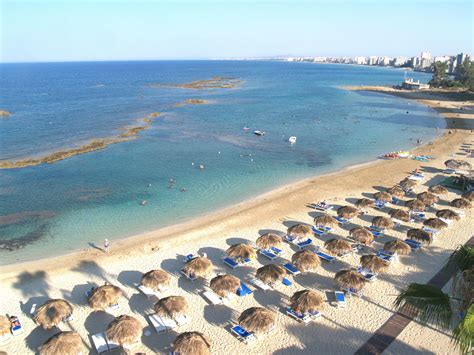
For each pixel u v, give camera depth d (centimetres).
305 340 2091
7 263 2942
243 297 2472
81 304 2436
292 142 6788
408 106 11294
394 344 2042
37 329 2209
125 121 8775
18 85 19300
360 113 9994
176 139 7006
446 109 10506
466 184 4406
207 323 2234
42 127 8150
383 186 4525
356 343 2059
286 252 3052
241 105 11288
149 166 5384
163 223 3606
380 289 2536
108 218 3725
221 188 4528
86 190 4481
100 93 14900
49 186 4619
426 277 2659
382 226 3272
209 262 2694
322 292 2527
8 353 2030
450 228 3409
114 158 5791
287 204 4012
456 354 1956
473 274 1475
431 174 4941
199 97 13262
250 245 3166
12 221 3678
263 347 2047
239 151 6209
